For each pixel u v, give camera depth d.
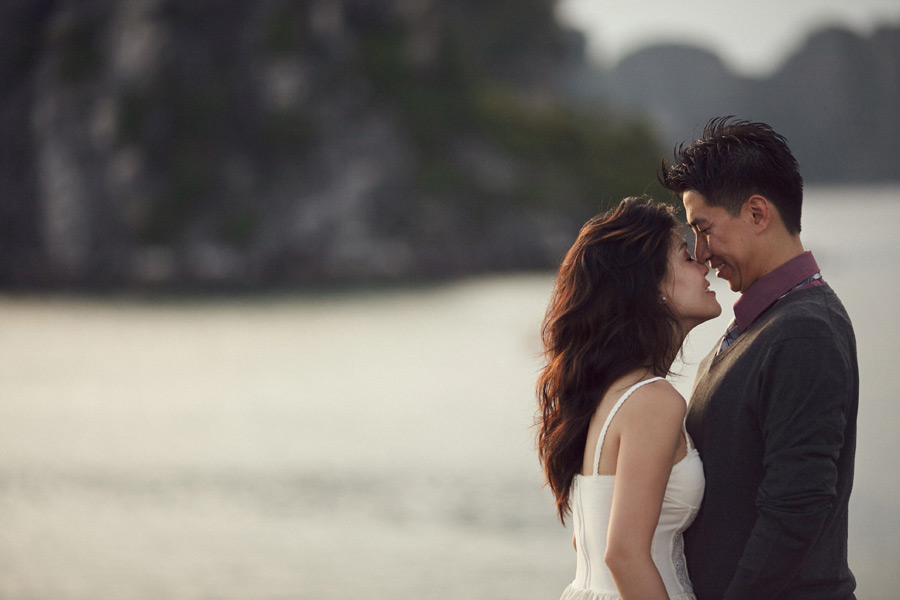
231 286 57.34
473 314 42.81
